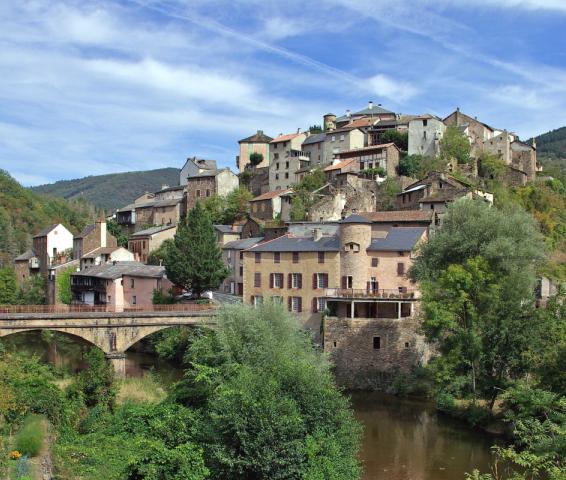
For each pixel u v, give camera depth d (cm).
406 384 5894
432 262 5978
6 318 5484
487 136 11481
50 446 2853
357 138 11350
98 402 4012
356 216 6631
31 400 3378
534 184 10206
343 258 6656
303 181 10512
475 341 4844
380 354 6172
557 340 4484
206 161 13888
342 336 6291
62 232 11669
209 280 7806
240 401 3031
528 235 5725
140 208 13150
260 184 12444
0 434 2853
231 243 9050
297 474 2881
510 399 4412
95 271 9438
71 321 5775
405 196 8838
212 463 3011
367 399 5709
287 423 2928
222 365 4088
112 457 3064
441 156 10212
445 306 5075
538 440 3253
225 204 11462
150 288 8388
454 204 6225
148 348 7838
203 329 5691
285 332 4728
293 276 6969
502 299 4997
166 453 2973
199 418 3478
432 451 4222
